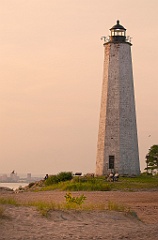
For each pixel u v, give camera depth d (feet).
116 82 223.30
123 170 216.95
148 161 265.34
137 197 133.18
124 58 226.58
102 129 223.10
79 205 88.48
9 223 68.13
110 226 74.54
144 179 199.93
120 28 229.86
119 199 125.49
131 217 84.12
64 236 64.85
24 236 63.00
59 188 173.06
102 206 90.17
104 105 224.33
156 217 90.43
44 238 62.90
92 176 206.90
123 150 218.38
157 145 266.77
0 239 60.85
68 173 201.57
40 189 179.73
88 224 74.08
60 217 75.51
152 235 69.62
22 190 185.47
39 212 75.56
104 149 220.23
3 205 78.38
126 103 222.69
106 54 228.84
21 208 77.87
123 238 66.80
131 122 223.30
